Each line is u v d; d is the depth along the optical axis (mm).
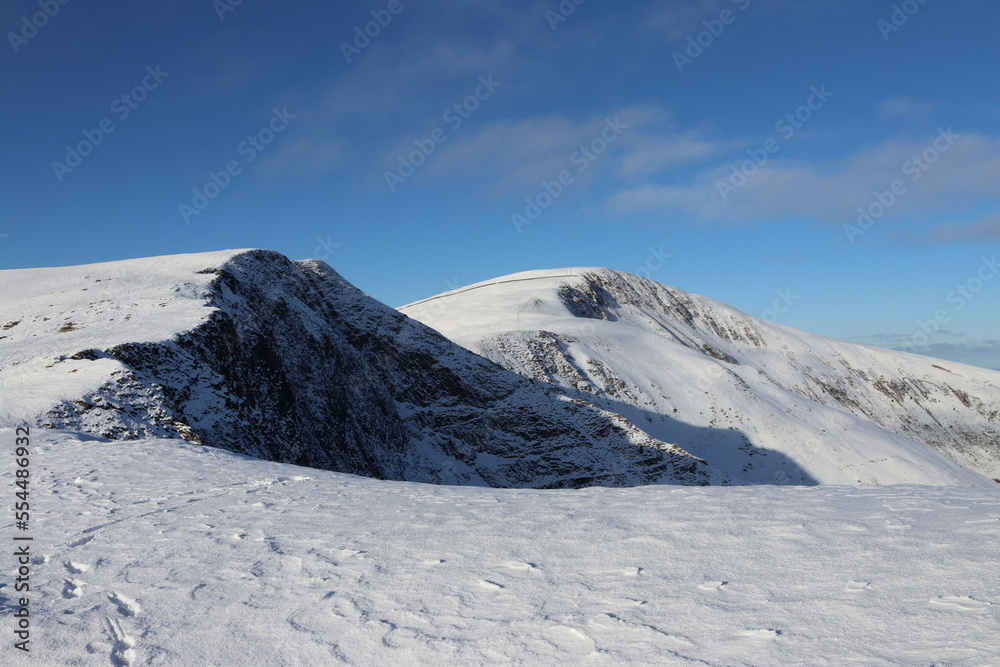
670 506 8188
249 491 9945
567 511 8203
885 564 5430
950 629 4121
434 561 6398
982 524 6332
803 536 6449
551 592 5430
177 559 6633
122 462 11852
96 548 7000
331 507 8883
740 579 5414
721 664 4027
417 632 4809
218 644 4742
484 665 4262
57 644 4738
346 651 4582
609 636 4543
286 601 5492
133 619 5176
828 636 4254
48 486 9977
